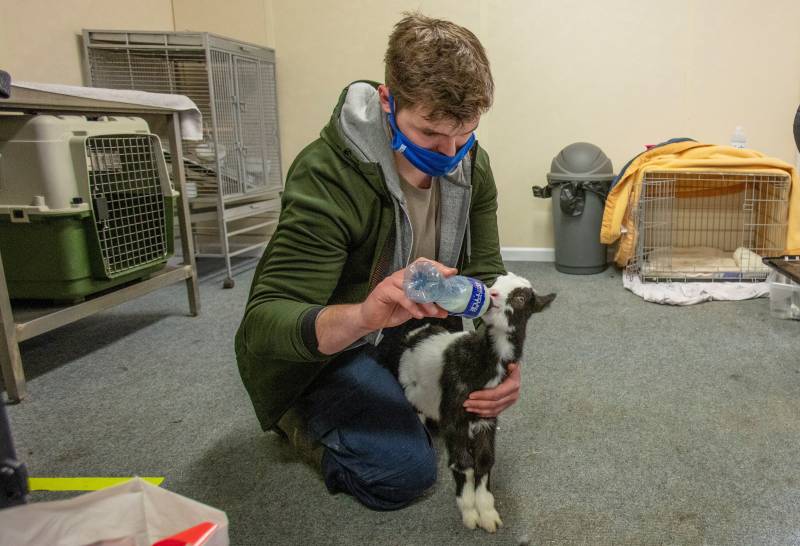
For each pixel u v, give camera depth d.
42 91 1.72
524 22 3.11
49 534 0.55
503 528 1.11
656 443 1.39
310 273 1.00
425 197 1.17
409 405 1.21
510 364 1.06
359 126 1.04
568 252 3.04
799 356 1.90
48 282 1.84
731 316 2.32
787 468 1.28
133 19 3.15
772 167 2.61
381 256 1.11
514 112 3.23
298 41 3.34
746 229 3.05
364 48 3.29
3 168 1.78
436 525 1.12
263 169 3.28
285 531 1.11
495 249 1.36
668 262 2.87
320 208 1.00
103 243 1.94
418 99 0.89
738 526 1.10
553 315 2.38
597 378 1.77
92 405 1.65
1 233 1.81
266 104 3.32
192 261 2.43
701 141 3.13
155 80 2.95
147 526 0.59
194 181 2.98
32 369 1.90
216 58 2.84
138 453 1.39
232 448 1.41
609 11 3.04
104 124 1.97
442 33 0.90
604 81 3.13
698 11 2.97
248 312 1.01
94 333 2.24
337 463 1.19
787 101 3.00
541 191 3.12
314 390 1.22
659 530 1.09
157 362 1.96
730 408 1.56
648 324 2.25
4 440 0.65
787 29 2.92
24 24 2.52
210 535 0.52
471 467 1.10
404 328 1.31
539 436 1.43
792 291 2.26
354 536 1.09
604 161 2.95
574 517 1.13
